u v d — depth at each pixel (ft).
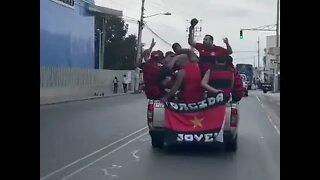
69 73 131.75
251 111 94.58
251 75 247.91
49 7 129.08
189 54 40.32
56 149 40.27
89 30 166.09
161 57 42.86
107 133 53.47
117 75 183.21
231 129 39.63
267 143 46.80
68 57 145.28
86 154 38.34
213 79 40.27
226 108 39.70
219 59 40.52
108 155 38.19
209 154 39.50
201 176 30.53
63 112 82.17
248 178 30.07
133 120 70.49
